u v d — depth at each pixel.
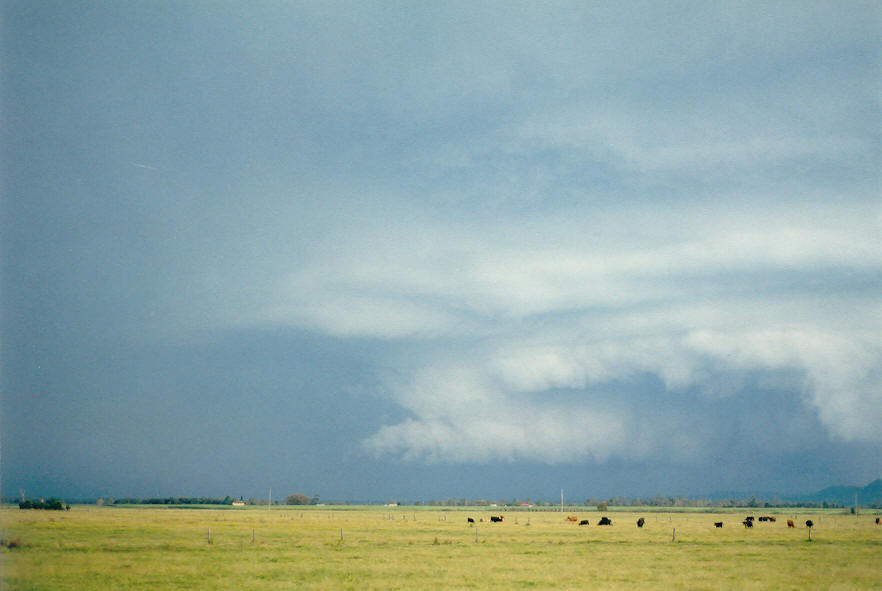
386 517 178.25
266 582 47.91
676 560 62.38
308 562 58.44
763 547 75.25
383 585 47.16
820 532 101.50
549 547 74.19
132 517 138.75
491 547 73.56
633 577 51.59
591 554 67.12
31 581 47.16
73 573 50.38
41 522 97.56
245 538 80.69
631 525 132.50
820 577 52.28
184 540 76.00
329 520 144.38
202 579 48.78
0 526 83.75
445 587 46.59
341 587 46.25
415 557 63.00
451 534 95.38
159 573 50.97
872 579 52.00
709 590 46.44
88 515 137.88
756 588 47.34
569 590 45.84
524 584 48.12
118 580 47.88
